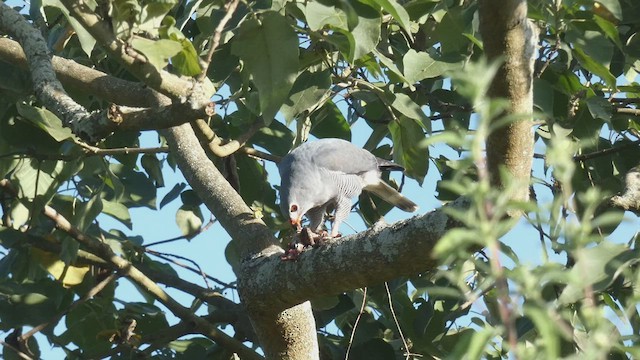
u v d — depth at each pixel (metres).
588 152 11.56
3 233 11.60
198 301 13.07
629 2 10.96
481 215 3.74
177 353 11.70
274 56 8.41
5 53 10.52
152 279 12.71
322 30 9.64
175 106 7.63
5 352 11.17
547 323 3.46
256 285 8.92
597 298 8.33
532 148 6.83
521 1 6.39
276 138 12.23
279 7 9.63
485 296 10.44
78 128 8.02
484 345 3.77
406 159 11.16
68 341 12.03
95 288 12.04
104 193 12.35
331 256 8.23
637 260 6.64
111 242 12.53
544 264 3.90
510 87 6.59
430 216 7.54
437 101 11.45
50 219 11.29
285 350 9.33
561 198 4.21
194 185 10.47
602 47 9.80
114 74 12.03
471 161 3.91
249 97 10.55
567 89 10.71
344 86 10.90
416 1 10.45
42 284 11.83
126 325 11.74
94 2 7.84
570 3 9.60
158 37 7.71
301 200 12.24
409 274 7.93
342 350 11.38
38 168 10.88
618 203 9.02
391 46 11.18
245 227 9.81
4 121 10.88
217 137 11.48
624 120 11.80
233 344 11.80
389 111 10.93
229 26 8.70
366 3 8.55
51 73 8.76
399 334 11.38
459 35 10.49
